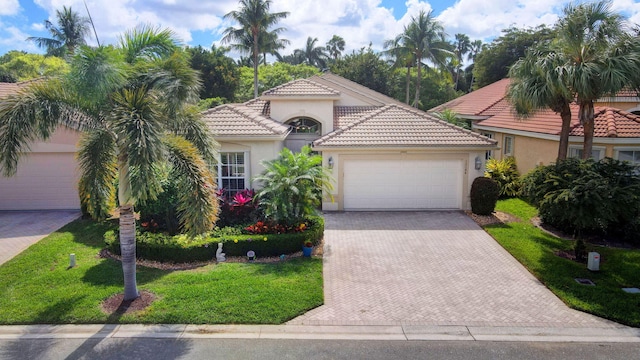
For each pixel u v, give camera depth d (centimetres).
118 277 1141
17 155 898
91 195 988
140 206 1396
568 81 1417
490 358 823
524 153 2241
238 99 5297
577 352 845
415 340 884
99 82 879
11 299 1022
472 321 957
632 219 1322
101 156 987
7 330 903
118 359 810
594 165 1295
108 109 956
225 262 1273
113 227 1609
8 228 1633
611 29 1436
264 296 1030
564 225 1531
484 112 2823
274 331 907
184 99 973
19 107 884
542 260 1286
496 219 1733
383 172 1852
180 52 1041
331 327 927
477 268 1251
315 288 1080
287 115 2150
